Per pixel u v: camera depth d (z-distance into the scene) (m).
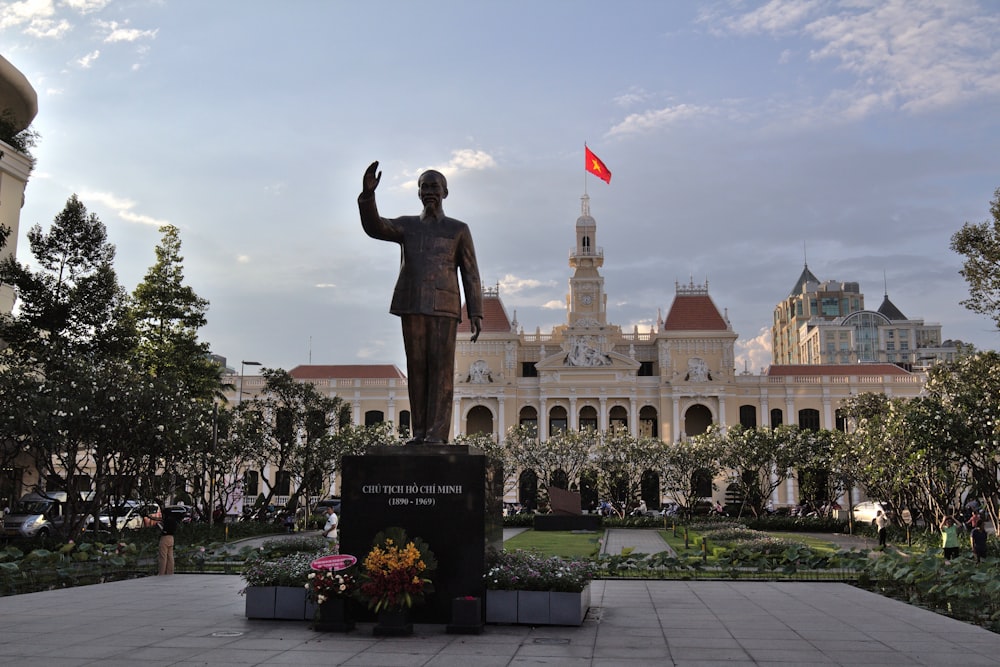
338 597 13.77
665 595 19.41
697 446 63.75
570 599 14.32
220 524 47.91
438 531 14.20
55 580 22.83
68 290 43.16
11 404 33.22
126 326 43.84
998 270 34.62
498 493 15.69
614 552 34.75
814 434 60.34
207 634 13.49
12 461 40.88
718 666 11.31
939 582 19.28
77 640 12.95
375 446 14.77
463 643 12.80
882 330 177.62
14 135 45.25
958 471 37.78
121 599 18.08
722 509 69.75
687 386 89.06
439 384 15.24
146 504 40.56
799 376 90.50
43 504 41.28
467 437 71.50
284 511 55.66
